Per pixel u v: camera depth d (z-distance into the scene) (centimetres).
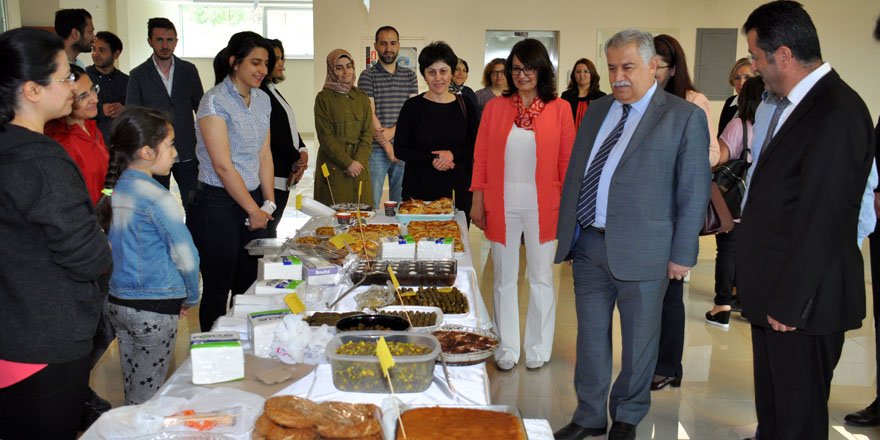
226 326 212
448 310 237
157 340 235
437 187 424
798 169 219
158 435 142
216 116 315
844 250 222
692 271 595
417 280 265
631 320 268
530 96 337
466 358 193
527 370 367
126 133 225
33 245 164
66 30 434
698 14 1000
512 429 146
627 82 251
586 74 592
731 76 505
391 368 171
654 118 254
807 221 210
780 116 228
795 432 232
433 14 1005
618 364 376
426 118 419
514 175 341
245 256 374
